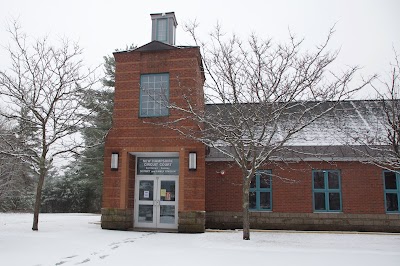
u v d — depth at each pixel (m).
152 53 15.65
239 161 12.57
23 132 14.89
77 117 14.63
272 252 9.55
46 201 36.88
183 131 14.62
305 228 15.43
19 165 24.66
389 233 14.62
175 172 15.60
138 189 15.73
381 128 16.45
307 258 8.73
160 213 15.39
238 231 14.77
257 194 16.05
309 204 15.62
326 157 15.57
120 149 15.06
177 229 15.01
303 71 13.35
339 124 15.80
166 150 14.71
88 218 22.28
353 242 11.65
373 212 15.30
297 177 15.90
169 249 9.91
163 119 14.98
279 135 15.79
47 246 10.02
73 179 36.66
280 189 15.88
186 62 15.27
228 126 11.94
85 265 7.75
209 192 16.25
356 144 15.60
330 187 15.82
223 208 16.05
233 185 16.17
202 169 14.36
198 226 13.98
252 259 8.55
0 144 15.16
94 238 11.85
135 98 15.39
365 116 17.58
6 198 32.25
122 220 14.55
